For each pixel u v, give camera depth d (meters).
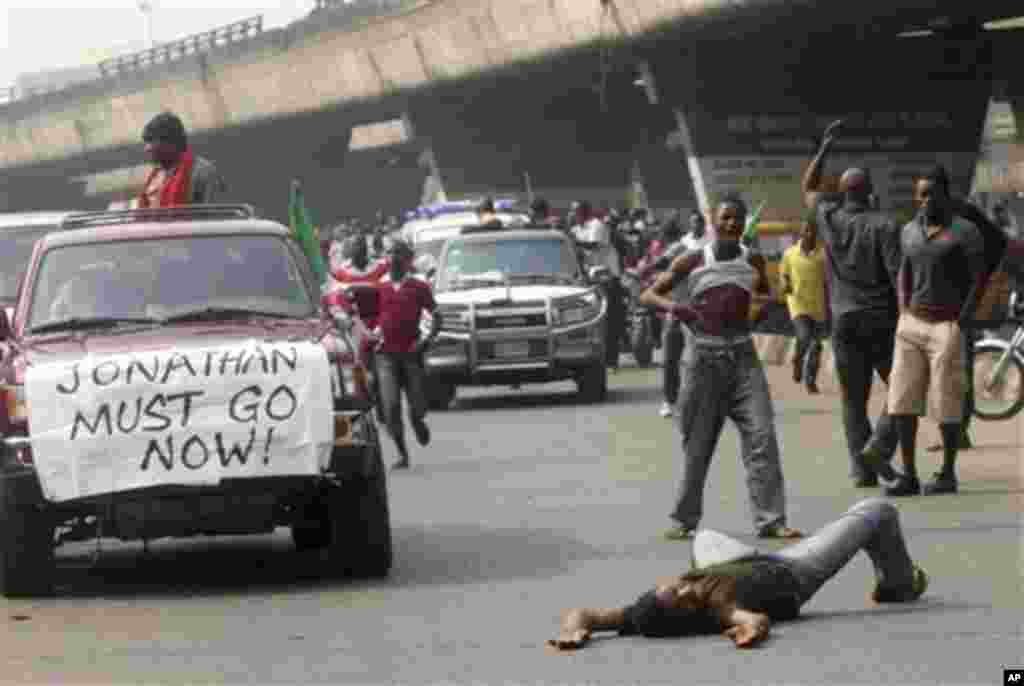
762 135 53.81
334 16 70.44
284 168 93.50
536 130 77.94
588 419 24.23
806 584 9.80
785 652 9.05
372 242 40.97
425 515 15.48
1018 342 20.50
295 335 11.89
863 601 10.38
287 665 9.31
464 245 28.23
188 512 11.41
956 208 15.02
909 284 15.17
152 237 12.87
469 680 8.77
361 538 11.88
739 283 13.31
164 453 11.33
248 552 13.98
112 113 86.44
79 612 11.20
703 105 53.59
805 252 16.42
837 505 14.89
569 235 28.52
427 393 27.31
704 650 9.18
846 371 15.88
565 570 12.16
